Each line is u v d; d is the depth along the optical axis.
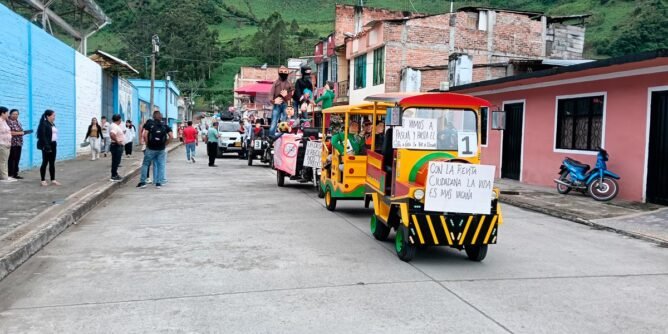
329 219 11.23
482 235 7.54
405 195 7.78
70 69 23.50
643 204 13.29
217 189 16.05
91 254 8.02
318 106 18.53
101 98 29.95
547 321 5.39
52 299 6.00
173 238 9.15
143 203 13.11
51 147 14.27
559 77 15.97
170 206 12.66
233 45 100.50
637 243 9.39
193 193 15.07
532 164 18.31
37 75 18.97
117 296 6.09
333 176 12.11
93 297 6.06
